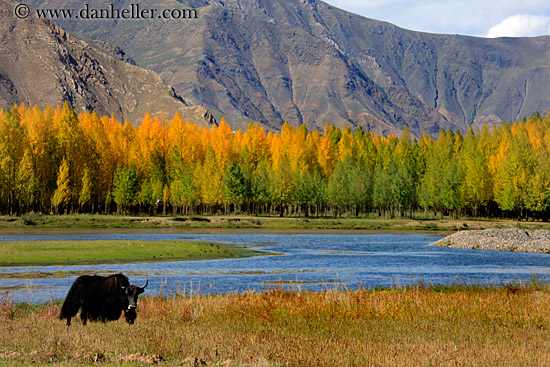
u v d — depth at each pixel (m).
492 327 19.23
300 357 13.95
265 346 15.03
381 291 28.02
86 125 121.56
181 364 13.18
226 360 13.61
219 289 32.62
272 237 82.12
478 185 123.94
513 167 120.62
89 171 108.75
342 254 58.19
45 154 106.19
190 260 48.78
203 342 15.41
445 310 22.56
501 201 122.62
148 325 18.06
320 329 18.41
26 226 87.00
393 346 15.45
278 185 116.88
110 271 40.06
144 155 123.81
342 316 21.25
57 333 15.80
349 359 13.76
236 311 21.31
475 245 70.19
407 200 122.75
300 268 44.75
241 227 99.94
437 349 14.98
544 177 118.50
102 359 13.43
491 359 14.06
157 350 14.45
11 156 99.06
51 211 104.50
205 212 124.62
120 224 94.81
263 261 49.78
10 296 28.38
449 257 57.53
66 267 41.56
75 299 17.67
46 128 107.44
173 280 36.31
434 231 102.75
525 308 23.23
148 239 72.75
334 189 122.06
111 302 17.50
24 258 44.16
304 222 106.19
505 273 44.12
